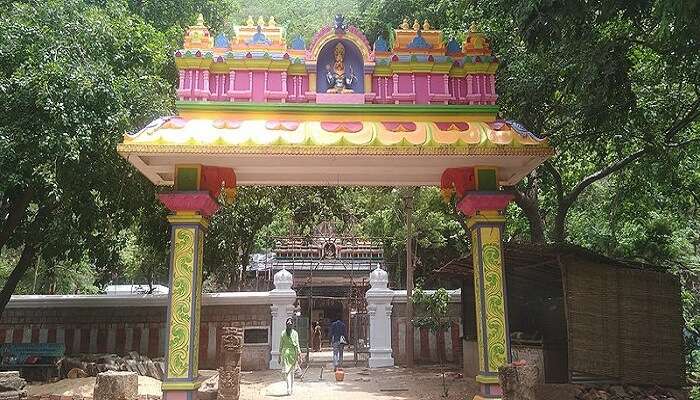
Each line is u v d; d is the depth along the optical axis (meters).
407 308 16.70
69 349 15.70
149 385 11.45
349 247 26.36
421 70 8.15
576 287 9.71
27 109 9.16
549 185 14.47
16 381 8.54
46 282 25.14
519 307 12.86
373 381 13.19
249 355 16.03
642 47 11.22
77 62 9.62
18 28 9.45
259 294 16.30
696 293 14.21
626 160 11.82
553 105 11.41
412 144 7.39
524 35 8.16
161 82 11.71
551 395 9.22
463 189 8.23
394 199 19.91
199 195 7.67
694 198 13.51
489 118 8.02
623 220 14.38
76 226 12.62
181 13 15.48
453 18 13.28
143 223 14.91
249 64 7.94
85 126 9.23
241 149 7.25
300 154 7.34
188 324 7.46
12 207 11.67
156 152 7.23
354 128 7.57
